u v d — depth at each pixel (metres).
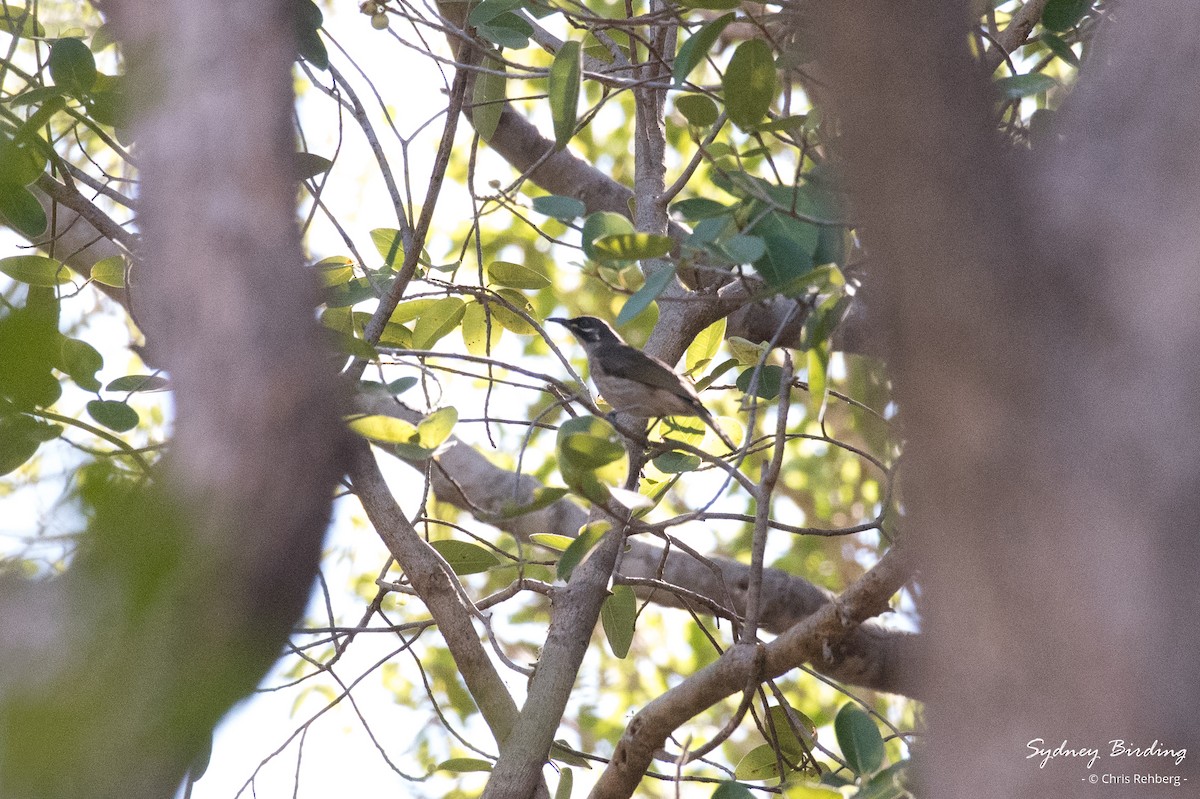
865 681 12.80
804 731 11.52
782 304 14.87
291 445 5.07
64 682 4.36
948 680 4.76
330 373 5.57
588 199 16.89
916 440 5.00
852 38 5.17
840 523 23.62
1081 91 5.78
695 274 12.31
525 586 11.55
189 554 4.66
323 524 5.19
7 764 4.20
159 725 4.41
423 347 12.61
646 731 10.49
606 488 8.62
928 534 4.93
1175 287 4.82
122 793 4.34
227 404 5.04
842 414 22.52
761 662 10.05
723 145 10.41
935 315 4.90
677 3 10.94
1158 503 4.55
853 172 5.27
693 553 12.13
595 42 14.62
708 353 13.53
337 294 11.54
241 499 4.86
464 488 15.55
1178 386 4.68
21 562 5.77
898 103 5.09
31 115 10.61
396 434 9.21
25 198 10.69
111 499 4.97
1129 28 5.60
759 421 15.82
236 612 4.73
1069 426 4.70
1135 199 5.03
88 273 14.56
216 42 5.68
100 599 4.52
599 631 22.72
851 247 10.07
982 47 7.01
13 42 10.81
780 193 9.02
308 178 11.33
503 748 10.56
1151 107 5.25
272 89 5.71
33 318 5.29
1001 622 4.62
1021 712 4.53
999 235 4.97
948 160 5.04
